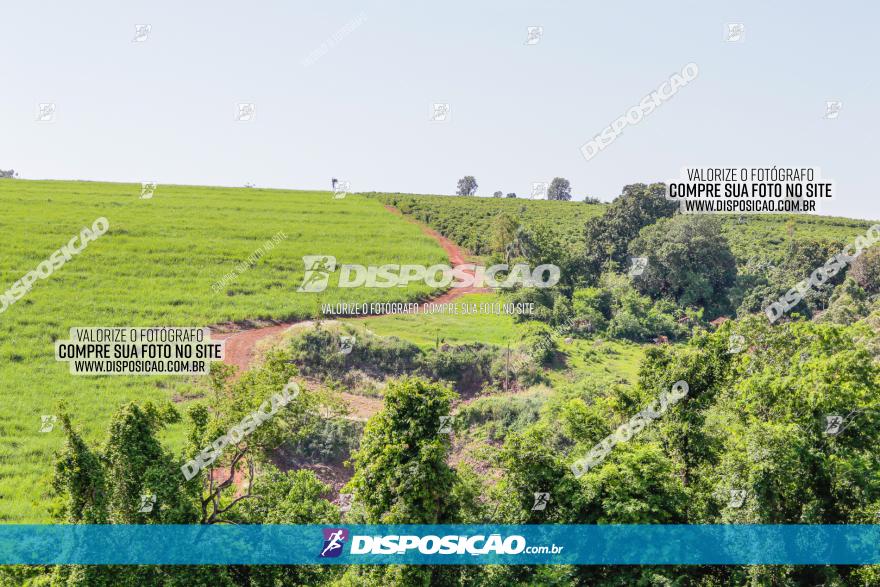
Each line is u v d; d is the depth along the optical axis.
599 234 116.94
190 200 112.94
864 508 28.73
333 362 59.03
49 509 31.25
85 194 110.12
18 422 48.81
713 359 34.75
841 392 30.41
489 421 51.69
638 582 26.83
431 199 160.88
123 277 76.50
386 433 28.66
